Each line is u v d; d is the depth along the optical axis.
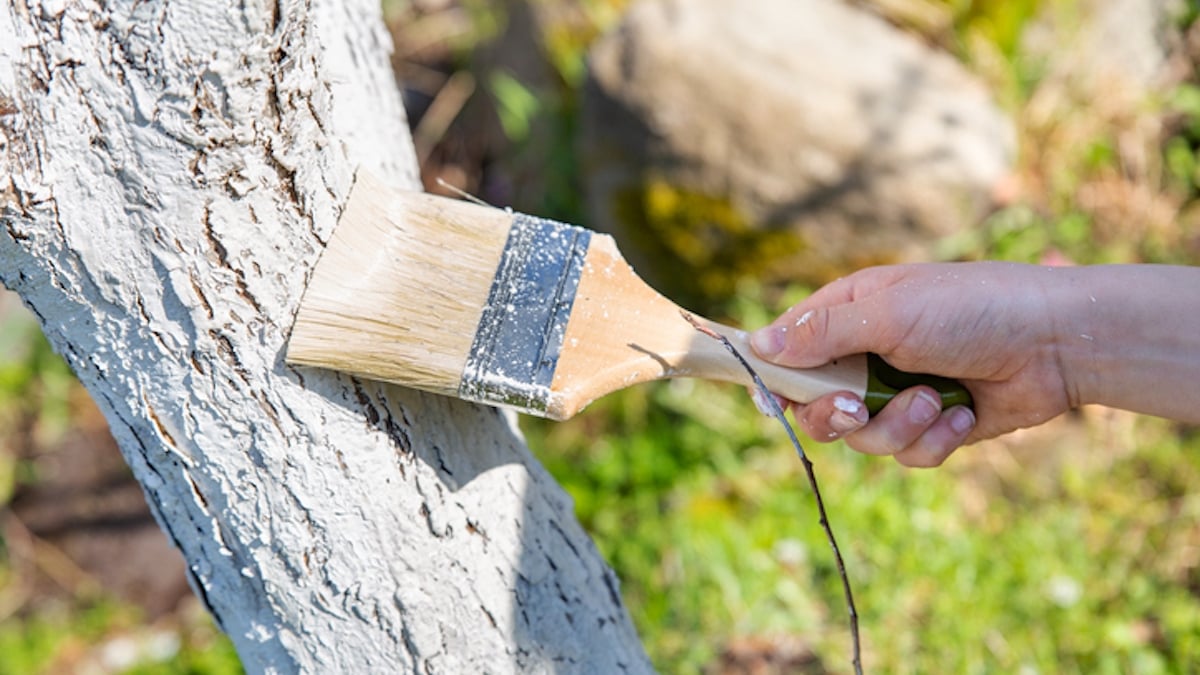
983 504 2.52
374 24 1.16
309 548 0.97
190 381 0.89
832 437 1.21
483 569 1.07
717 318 2.95
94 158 0.80
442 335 0.95
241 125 0.80
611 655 1.21
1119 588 2.32
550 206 3.20
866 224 2.69
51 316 0.88
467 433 1.06
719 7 2.79
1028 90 2.97
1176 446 2.57
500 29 3.41
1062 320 1.20
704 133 2.69
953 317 1.18
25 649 2.98
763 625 2.31
